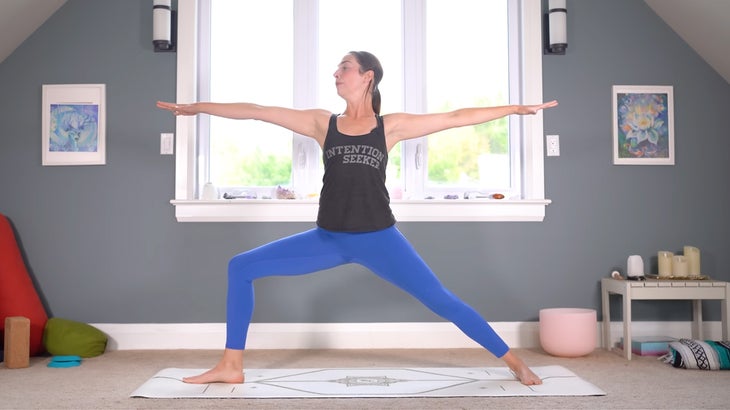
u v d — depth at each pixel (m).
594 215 3.96
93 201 3.89
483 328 2.77
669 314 3.93
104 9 3.94
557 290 3.93
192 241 3.89
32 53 3.91
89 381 2.92
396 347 3.85
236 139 4.05
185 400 2.54
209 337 3.85
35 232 3.88
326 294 3.88
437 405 2.46
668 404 2.49
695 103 4.02
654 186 3.99
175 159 3.90
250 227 3.89
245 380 2.88
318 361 3.41
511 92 4.07
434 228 3.91
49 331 3.57
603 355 3.59
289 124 2.91
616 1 4.02
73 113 3.91
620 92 3.99
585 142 3.98
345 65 2.86
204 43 4.02
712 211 3.99
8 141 3.89
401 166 4.06
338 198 2.71
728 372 3.12
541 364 3.33
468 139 4.08
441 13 4.09
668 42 4.02
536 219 3.90
